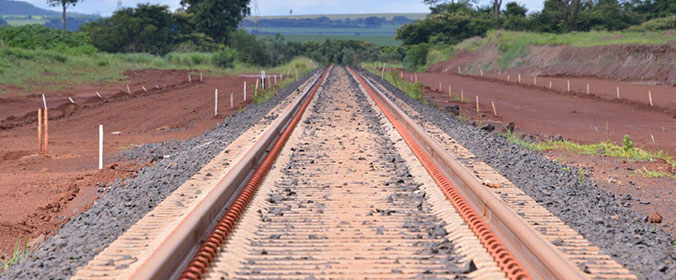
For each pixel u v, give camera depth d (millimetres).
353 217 15820
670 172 25891
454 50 194625
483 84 104188
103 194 21266
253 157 21469
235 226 14422
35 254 13281
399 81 92500
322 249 13000
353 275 11289
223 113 54000
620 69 104250
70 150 33500
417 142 28203
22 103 59906
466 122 45250
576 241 13438
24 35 125125
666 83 90188
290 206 17078
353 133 34188
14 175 25719
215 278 11023
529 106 62562
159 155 29578
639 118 51969
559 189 19828
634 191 21969
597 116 53469
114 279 10953
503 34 171000
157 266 9781
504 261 11516
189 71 128250
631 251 12891
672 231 16266
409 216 15938
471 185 16266
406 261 12133
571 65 121375
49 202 20734
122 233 14312
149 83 94812
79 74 97188
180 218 15023
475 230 13758
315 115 43406
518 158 25922
